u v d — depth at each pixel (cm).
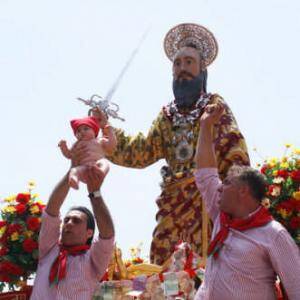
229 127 1438
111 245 1010
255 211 902
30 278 1351
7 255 1330
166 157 1521
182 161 1470
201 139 1017
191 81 1527
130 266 1214
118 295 1138
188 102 1520
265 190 930
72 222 1038
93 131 1062
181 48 1569
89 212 1073
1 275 1324
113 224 1015
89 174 1008
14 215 1341
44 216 1044
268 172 1358
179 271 1148
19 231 1328
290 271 859
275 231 874
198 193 1407
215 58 1590
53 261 1023
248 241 877
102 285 1141
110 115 1228
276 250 865
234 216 916
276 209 1309
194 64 1539
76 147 1042
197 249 1372
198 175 1006
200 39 1608
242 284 864
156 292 1137
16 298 1305
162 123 1532
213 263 895
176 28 1625
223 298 867
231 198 916
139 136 1548
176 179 1438
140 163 1538
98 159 1042
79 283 999
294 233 1297
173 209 1426
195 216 1398
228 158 1407
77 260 1017
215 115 1026
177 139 1495
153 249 1425
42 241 1041
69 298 990
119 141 1545
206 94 1521
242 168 936
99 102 1225
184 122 1496
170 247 1402
